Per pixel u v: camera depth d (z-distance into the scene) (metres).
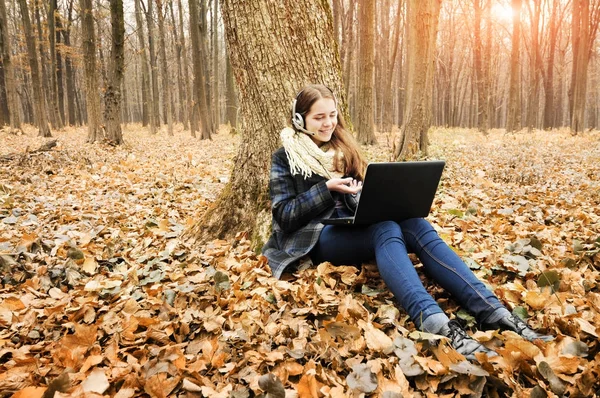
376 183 2.02
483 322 1.94
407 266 2.00
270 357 1.75
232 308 2.21
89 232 3.69
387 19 24.30
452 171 6.86
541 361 1.58
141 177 6.94
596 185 5.31
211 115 23.27
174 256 3.04
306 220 2.39
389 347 1.79
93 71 13.21
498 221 3.63
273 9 2.85
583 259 2.73
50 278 2.71
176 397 1.61
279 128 2.95
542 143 12.59
